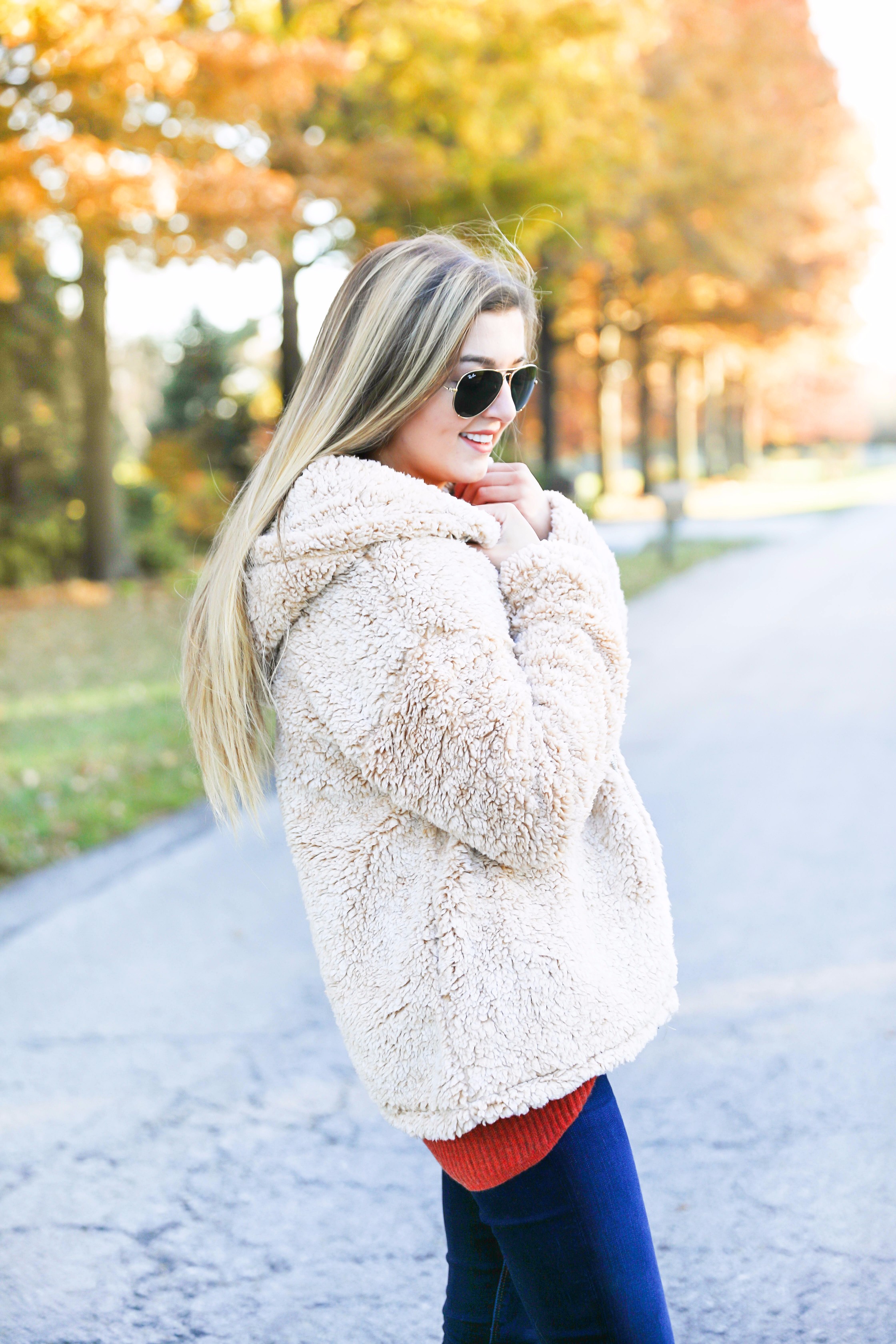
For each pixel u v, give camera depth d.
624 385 45.38
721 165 19.77
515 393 1.60
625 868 1.52
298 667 1.43
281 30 10.81
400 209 11.95
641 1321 1.38
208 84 8.95
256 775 1.62
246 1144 3.02
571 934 1.41
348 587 1.39
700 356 36.91
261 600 1.46
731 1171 2.79
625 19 12.54
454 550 1.39
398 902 1.41
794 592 14.68
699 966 3.94
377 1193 2.80
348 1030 1.43
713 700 8.43
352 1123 3.11
